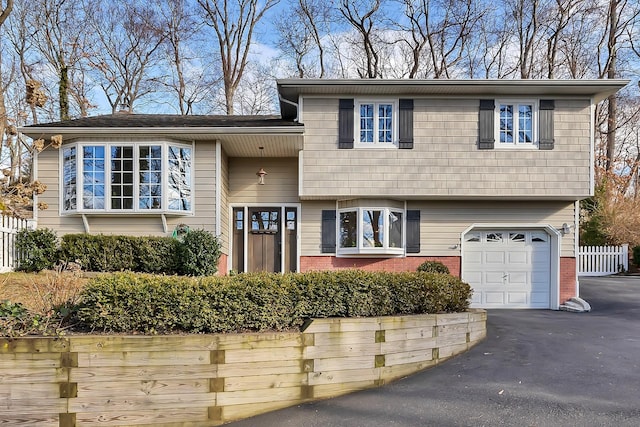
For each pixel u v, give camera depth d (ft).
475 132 36.55
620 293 43.01
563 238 38.93
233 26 79.41
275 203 40.22
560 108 36.91
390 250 37.65
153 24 82.58
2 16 52.44
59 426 13.75
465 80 34.60
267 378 15.42
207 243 31.58
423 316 19.38
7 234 30.55
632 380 17.89
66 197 34.53
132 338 14.25
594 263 55.16
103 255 31.63
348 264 38.86
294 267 39.88
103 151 34.17
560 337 24.98
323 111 36.52
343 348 16.76
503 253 39.58
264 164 40.52
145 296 15.05
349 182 36.42
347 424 14.34
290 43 82.79
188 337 14.60
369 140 36.83
